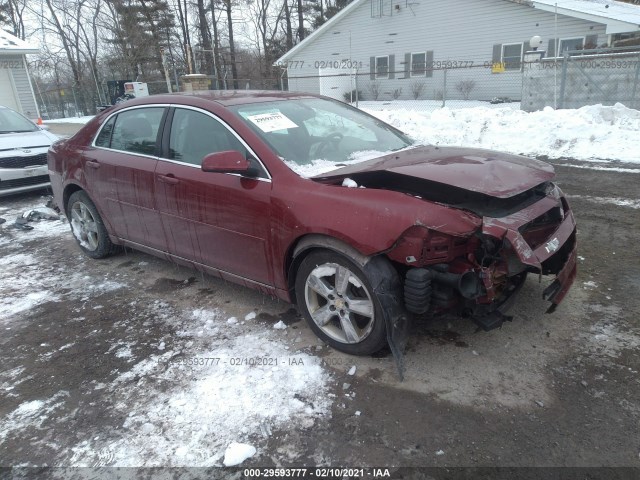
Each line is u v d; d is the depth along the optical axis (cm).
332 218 281
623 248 450
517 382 273
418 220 256
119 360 318
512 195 268
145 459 235
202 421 257
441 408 256
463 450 229
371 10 2494
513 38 2136
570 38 1992
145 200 404
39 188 777
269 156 321
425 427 244
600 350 297
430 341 316
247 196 324
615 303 351
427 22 2348
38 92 2950
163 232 402
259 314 366
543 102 1504
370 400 265
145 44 3384
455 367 289
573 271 315
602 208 570
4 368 318
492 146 988
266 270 334
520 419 246
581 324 327
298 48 2781
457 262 268
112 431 254
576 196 625
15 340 353
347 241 274
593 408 251
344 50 2658
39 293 430
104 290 429
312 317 316
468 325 333
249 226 329
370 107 2239
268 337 333
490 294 261
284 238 308
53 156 515
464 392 267
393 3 2417
